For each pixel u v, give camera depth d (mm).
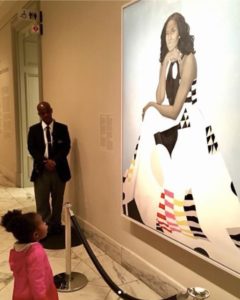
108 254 3471
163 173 2482
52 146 3883
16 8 5961
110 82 3266
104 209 3541
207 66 2057
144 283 2918
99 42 3416
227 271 2014
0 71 7348
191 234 2266
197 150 2170
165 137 2441
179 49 2262
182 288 2498
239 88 1860
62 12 4230
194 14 2123
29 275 1905
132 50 2752
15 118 6477
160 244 2730
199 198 2174
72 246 3701
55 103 4652
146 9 2551
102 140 3479
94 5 3469
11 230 1941
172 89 2348
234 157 1918
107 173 3430
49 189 3932
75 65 3984
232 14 1871
